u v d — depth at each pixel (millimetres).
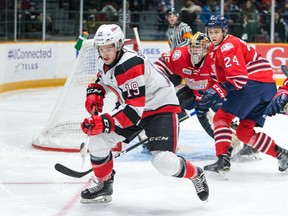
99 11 14672
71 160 6238
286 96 5203
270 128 8438
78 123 6836
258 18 14242
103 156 4371
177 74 5938
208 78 5754
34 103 11000
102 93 4508
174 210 4508
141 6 14680
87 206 4605
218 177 5445
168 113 4309
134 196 4883
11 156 6445
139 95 4047
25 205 4625
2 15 13281
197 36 5598
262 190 5094
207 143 7156
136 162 6098
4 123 8766
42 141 6812
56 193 4977
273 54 13586
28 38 13906
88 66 6984
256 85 5336
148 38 14781
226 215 4391
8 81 12422
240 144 6230
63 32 14438
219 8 14500
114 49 4004
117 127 4199
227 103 5344
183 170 4332
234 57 5160
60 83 13758
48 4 14188
